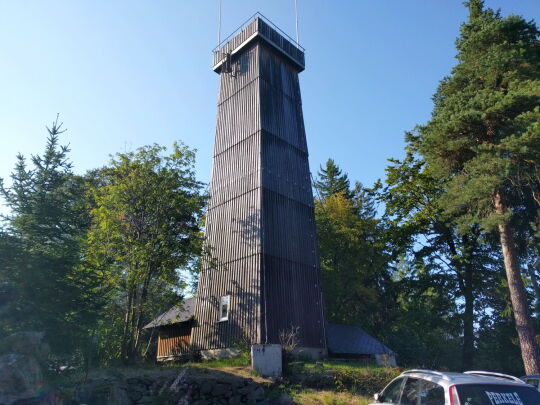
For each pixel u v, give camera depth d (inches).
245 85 1077.1
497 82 804.0
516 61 774.5
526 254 1072.8
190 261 914.7
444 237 1220.5
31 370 404.5
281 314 829.2
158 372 573.0
